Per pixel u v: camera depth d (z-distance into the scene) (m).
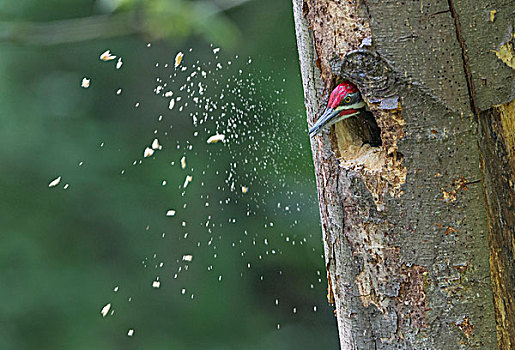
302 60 4.71
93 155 14.68
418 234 4.27
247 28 13.03
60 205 14.64
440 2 4.16
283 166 12.04
